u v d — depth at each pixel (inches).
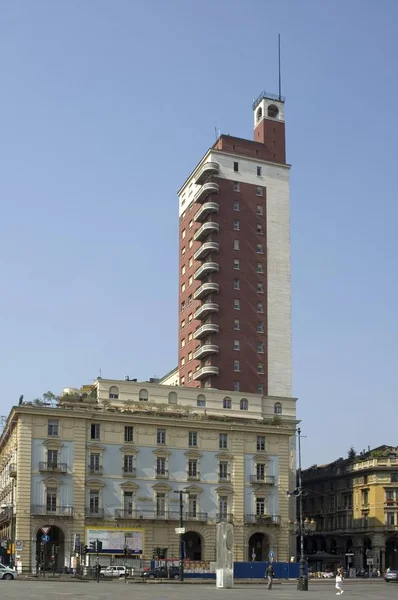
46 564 3892.7
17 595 1988.2
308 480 6343.5
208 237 5556.1
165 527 4163.4
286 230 5718.5
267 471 4426.7
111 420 4180.6
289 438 4574.3
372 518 5472.4
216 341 5310.0
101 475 4099.4
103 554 3956.7
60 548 3983.8
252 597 2102.6
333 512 5964.6
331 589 2888.8
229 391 4854.8
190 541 4261.8
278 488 4421.8
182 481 4247.0
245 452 4402.1
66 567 3818.9
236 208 5605.3
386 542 5472.4
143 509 4138.8
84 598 1919.3
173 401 4697.3
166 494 4200.3
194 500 4249.5
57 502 3969.0
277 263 5615.2
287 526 4377.5
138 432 4229.8
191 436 4330.7
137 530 4057.6
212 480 4306.1
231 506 4303.6
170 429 4293.8
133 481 4153.5
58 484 3986.2
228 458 4362.7
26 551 3848.4
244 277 5497.1
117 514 4072.3
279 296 5556.1
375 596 2345.0
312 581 4035.4
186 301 5816.9
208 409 4744.1
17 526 3858.3
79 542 3890.3
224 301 5403.5
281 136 5915.4
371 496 5526.6
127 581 3265.3
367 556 5167.3
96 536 3971.5
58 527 3946.9
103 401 4424.2
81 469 4045.3
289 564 3873.0
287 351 5467.5
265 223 5664.4
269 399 5049.2
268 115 5930.1
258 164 5767.7
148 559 4042.8
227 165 5659.5
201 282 5610.2
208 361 5319.9
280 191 5782.5
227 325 5364.2
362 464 5698.8
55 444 4028.1
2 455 4950.8
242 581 3486.7
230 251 5511.8
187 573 3639.3
